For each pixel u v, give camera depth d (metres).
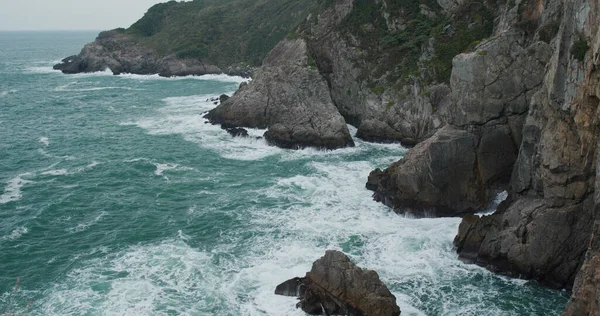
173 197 39.62
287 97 57.53
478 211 34.66
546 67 29.97
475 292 26.03
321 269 24.78
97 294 25.59
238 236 32.22
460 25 52.94
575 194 26.00
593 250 21.23
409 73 53.97
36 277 27.47
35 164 48.34
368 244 30.89
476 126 34.47
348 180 42.78
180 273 27.62
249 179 43.78
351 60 59.34
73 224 34.50
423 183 35.19
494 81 33.69
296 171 45.75
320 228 33.19
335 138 52.03
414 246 30.59
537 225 26.88
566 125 25.98
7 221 34.84
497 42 34.03
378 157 49.22
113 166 47.53
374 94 55.47
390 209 36.31
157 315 23.78
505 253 27.73
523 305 24.86
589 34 23.66
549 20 33.59
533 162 28.62
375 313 23.12
